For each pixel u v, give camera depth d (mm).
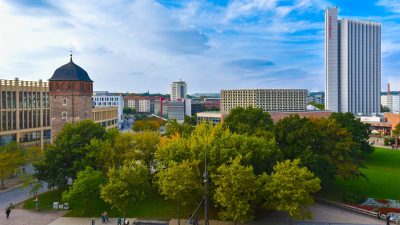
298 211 54844
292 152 73750
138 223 61344
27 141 136625
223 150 61719
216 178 58531
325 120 85812
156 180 72062
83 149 75562
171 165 59656
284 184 54688
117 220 61281
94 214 66562
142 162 71500
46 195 78188
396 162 117375
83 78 108562
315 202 73875
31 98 138500
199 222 61562
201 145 63844
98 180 65688
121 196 58125
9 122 127750
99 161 73938
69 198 64000
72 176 73750
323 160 72938
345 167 76750
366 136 121750
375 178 92750
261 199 59281
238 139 66188
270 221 62031
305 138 75688
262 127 86125
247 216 57750
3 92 124750
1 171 83812
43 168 74188
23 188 78438
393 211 66375
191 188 57312
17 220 63688
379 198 76000
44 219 64250
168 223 61375
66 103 106875
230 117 103000
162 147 68750
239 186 54250
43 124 145250
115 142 78000
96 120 172625
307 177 56562
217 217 63781
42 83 144375
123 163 73125
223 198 54188
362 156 126312
